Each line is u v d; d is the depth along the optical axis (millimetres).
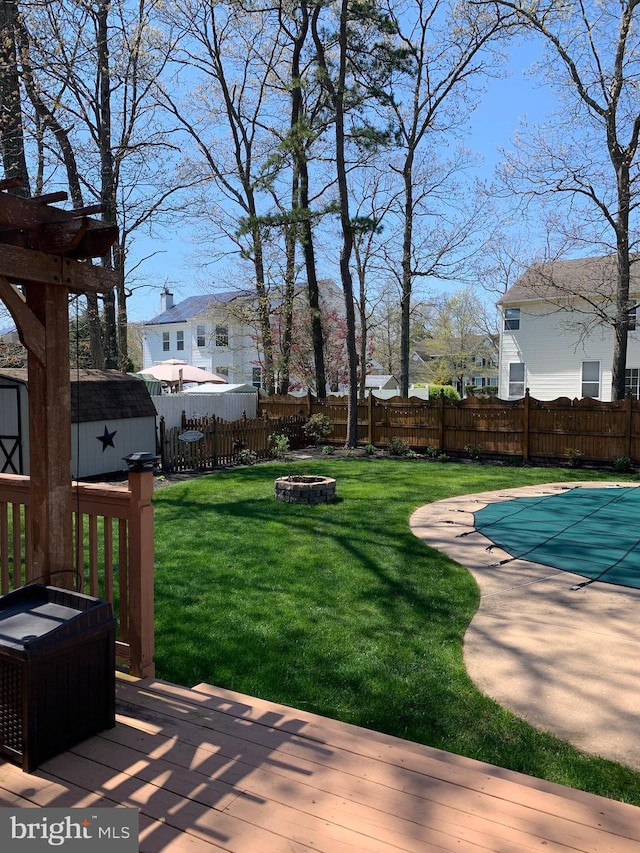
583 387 22094
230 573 5395
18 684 2252
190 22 17859
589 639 4090
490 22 17500
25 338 2645
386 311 36750
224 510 8000
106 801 2064
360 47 15375
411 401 14812
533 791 2180
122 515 3076
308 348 24875
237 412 16516
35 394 2777
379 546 6289
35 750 2258
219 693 2990
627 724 3039
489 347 43625
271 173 15945
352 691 3359
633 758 2740
